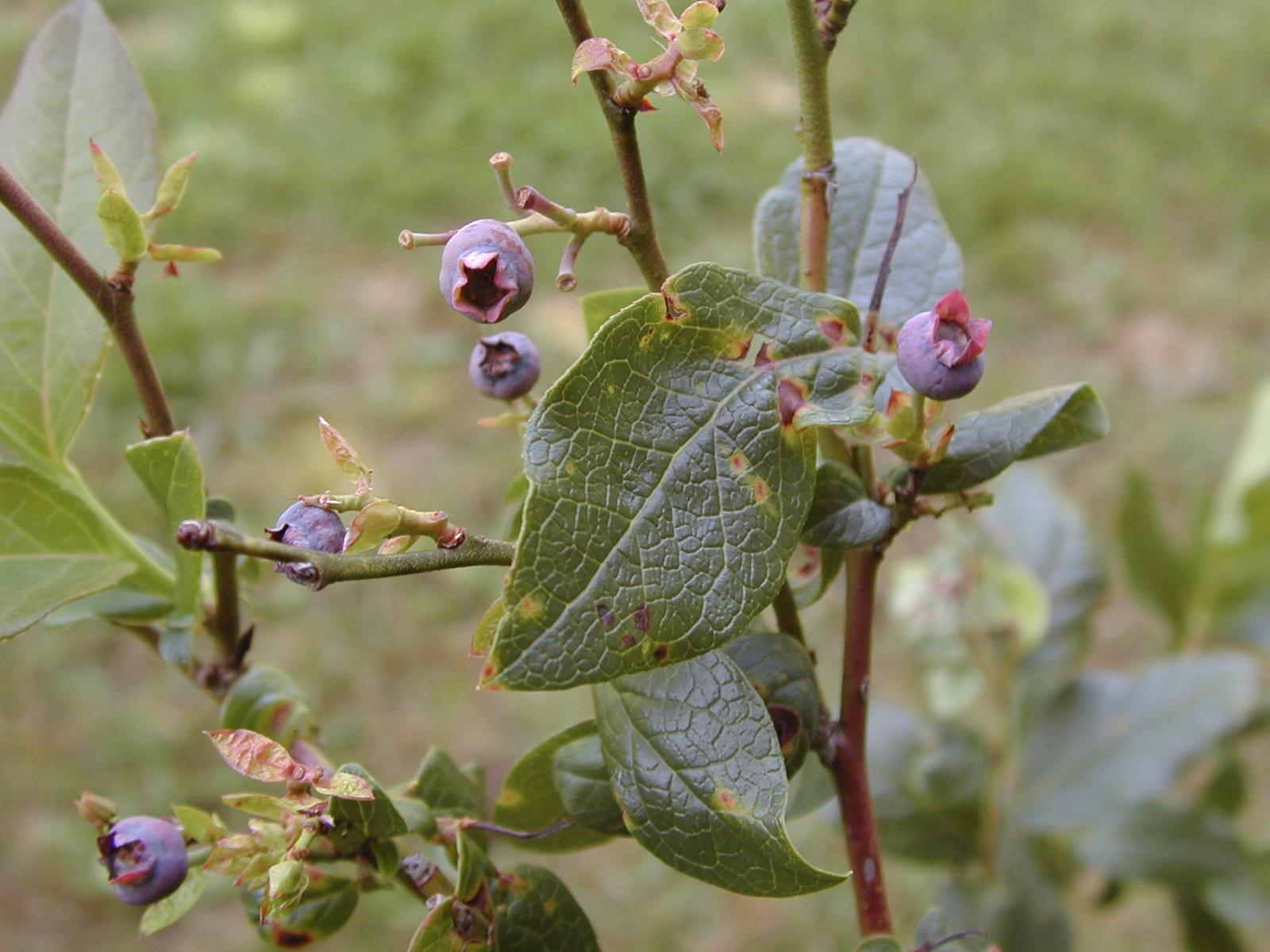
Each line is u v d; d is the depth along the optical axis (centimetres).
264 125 136
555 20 151
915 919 68
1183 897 41
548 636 17
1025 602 38
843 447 22
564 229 20
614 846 79
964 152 129
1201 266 115
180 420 104
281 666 87
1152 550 42
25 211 22
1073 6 156
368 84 141
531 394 31
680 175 123
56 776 82
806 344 19
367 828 21
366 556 18
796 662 22
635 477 18
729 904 75
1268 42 147
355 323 112
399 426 103
